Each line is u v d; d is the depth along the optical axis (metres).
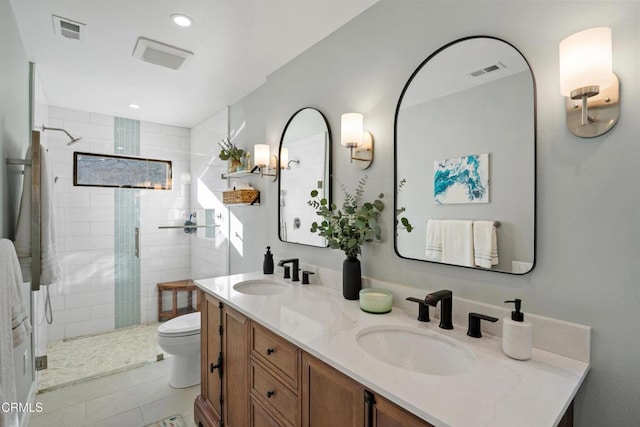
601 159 0.95
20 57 1.88
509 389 0.82
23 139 2.02
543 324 1.04
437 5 1.37
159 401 2.16
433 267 1.38
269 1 1.60
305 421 1.13
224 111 3.13
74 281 3.06
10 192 1.71
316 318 1.34
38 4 1.62
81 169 3.05
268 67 2.33
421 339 1.21
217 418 1.73
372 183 1.66
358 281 1.60
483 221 1.22
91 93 2.77
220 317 1.70
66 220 2.99
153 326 3.37
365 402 0.89
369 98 1.67
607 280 0.94
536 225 1.08
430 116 1.39
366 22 1.68
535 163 1.08
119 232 3.24
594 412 0.96
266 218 2.50
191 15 1.72
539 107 1.08
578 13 1.00
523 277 1.11
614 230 0.93
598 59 0.85
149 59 2.19
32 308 2.16
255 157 2.35
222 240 3.12
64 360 2.71
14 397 1.14
